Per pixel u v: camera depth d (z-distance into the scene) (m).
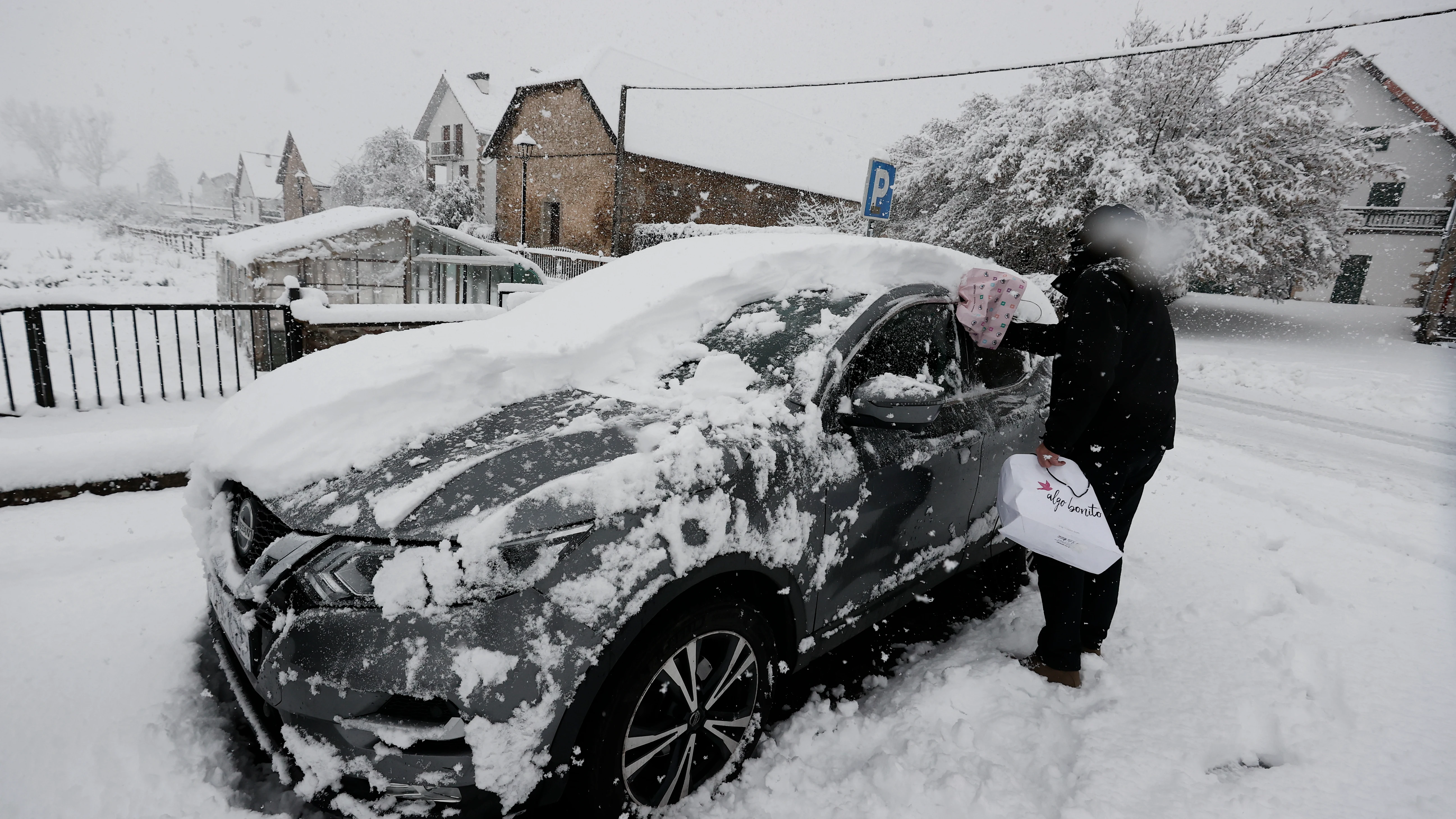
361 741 1.58
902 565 2.61
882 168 6.75
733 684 2.03
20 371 6.73
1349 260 25.75
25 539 3.24
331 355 2.58
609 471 1.76
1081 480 2.34
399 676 1.53
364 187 35.59
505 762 1.55
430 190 36.12
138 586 2.95
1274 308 23.86
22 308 4.52
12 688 2.27
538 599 1.60
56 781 1.94
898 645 2.98
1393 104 24.47
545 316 2.87
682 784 1.94
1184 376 10.91
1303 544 3.87
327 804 1.69
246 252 9.08
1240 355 14.33
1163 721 2.34
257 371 6.62
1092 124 16.81
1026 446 3.13
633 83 28.23
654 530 1.75
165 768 2.01
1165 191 15.99
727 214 29.22
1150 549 3.77
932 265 3.03
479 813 1.60
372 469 1.91
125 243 29.95
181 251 27.03
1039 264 19.03
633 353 2.49
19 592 2.84
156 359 7.68
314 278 9.52
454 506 1.69
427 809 1.60
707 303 2.62
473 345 2.35
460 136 40.75
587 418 2.09
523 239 30.47
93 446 3.77
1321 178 17.11
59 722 2.15
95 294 4.75
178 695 2.31
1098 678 2.60
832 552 2.24
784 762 2.18
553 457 1.87
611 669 1.69
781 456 2.06
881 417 2.14
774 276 2.71
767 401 2.20
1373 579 3.42
